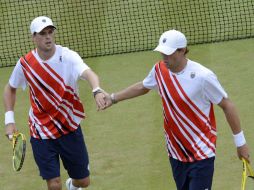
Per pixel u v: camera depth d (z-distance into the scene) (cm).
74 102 2123
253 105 2928
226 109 1853
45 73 2078
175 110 1856
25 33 4038
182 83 1828
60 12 4241
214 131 1891
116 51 3700
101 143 2750
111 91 3219
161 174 2483
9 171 2612
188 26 3912
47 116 2128
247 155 1905
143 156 2622
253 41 3631
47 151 2150
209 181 1903
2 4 4428
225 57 3472
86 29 4003
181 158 1905
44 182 2512
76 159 2197
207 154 1870
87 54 3684
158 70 1873
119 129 2856
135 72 3416
